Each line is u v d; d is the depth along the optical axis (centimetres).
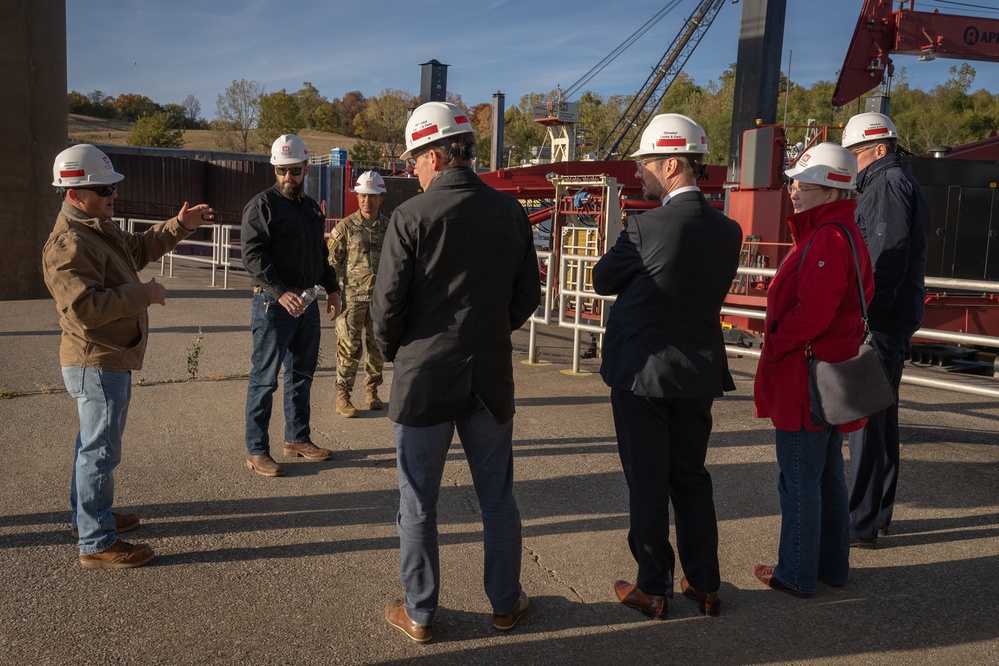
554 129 2669
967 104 6506
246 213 471
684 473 328
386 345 302
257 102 9131
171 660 290
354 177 2105
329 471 505
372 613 328
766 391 339
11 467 497
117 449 364
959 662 296
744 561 382
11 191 1344
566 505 451
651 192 327
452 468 512
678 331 310
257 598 339
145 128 8594
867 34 1454
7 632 306
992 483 488
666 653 301
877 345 380
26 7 1326
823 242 317
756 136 1162
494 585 315
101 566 362
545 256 835
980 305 1129
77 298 336
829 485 351
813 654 301
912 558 386
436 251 290
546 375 804
